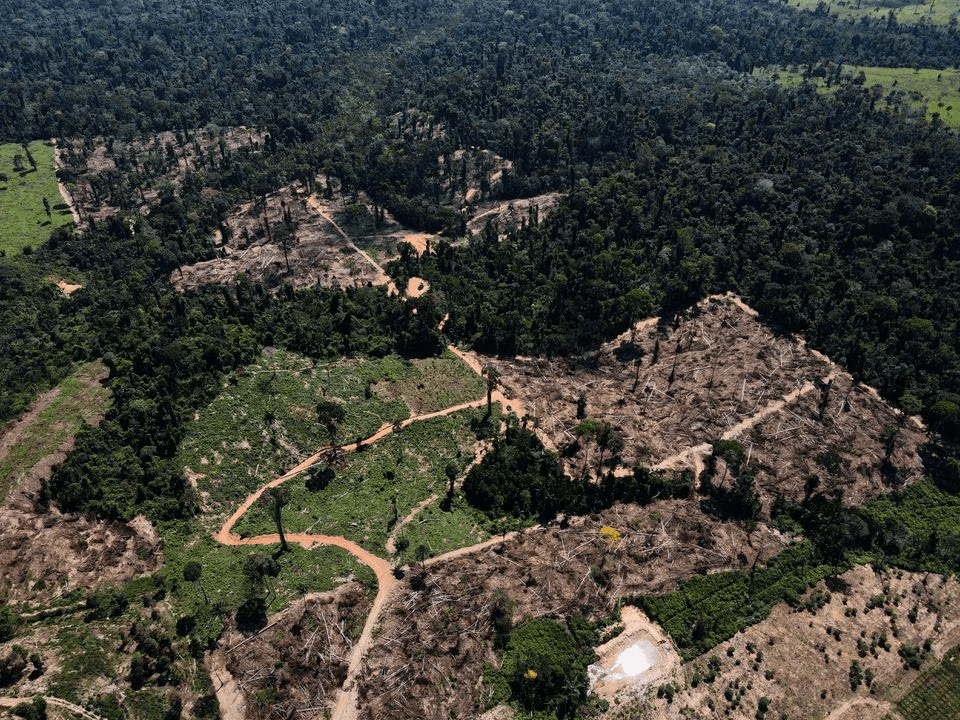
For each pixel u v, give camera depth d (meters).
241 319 157.88
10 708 78.31
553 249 178.50
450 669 90.81
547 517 113.88
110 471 112.44
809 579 107.06
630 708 89.62
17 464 111.00
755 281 163.50
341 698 87.06
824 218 180.00
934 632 102.12
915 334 146.38
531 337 154.50
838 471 124.06
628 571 104.62
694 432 131.38
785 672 94.88
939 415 128.38
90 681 82.94
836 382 142.12
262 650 90.06
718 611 101.12
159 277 181.62
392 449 127.19
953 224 172.88
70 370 137.00
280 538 107.44
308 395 135.88
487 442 129.50
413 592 98.94
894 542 112.88
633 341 153.50
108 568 99.06
